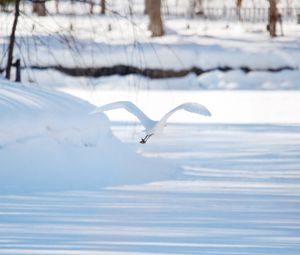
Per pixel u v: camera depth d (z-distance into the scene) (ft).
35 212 152.97
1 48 252.21
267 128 308.40
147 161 205.98
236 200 169.78
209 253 121.90
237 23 636.89
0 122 182.29
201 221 147.02
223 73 538.47
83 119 195.00
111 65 436.35
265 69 549.95
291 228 142.51
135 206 160.86
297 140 271.28
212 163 220.23
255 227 142.31
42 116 188.03
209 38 581.12
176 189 182.19
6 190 173.37
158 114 362.33
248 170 210.59
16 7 224.94
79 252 121.19
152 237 133.08
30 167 181.47
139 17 572.10
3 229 137.90
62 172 184.24
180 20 632.38
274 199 172.04
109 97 415.44
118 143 204.64
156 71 500.33
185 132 290.97
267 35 603.26
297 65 552.82
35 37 227.20
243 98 451.12
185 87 517.96
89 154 191.93
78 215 151.12
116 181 188.34
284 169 213.46
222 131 296.30
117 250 122.52
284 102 425.69
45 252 120.67
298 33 619.26
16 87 198.59
